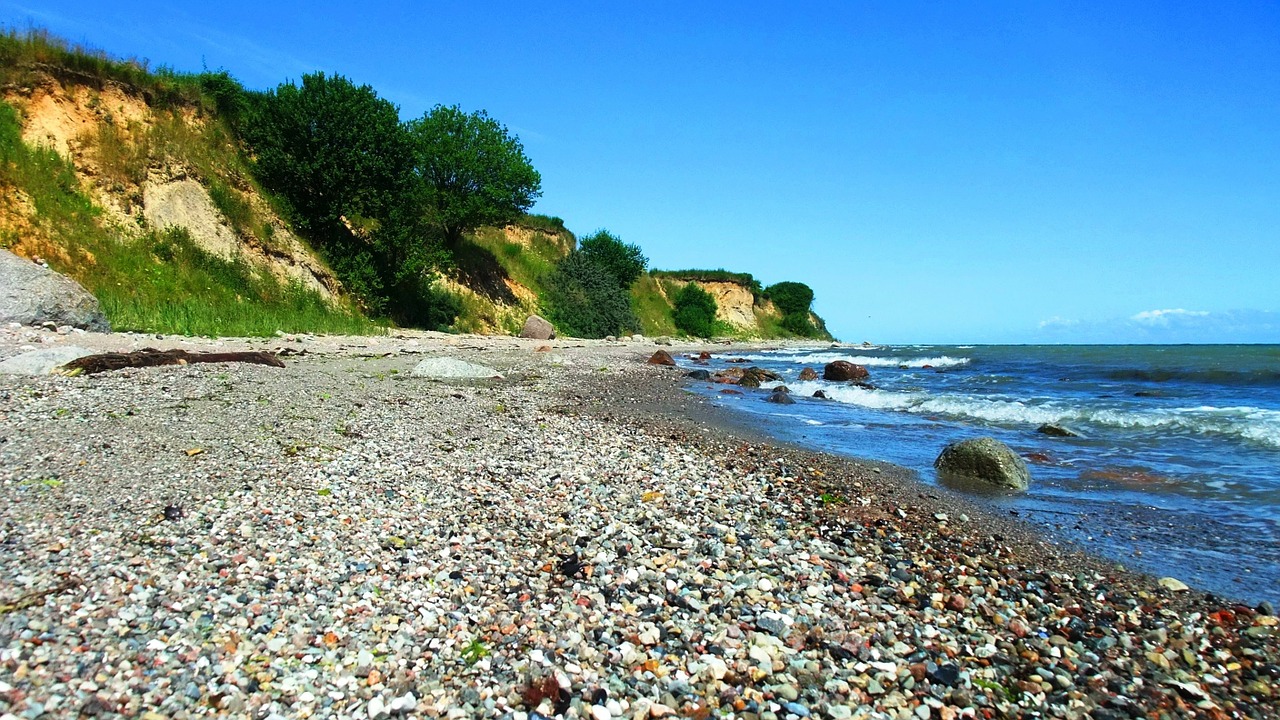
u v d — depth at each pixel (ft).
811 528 21.30
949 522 22.66
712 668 12.50
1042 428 40.83
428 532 18.58
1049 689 12.52
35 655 10.95
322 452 25.67
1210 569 18.63
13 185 67.21
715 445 34.24
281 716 10.39
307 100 96.27
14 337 46.42
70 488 19.34
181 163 84.84
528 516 20.61
